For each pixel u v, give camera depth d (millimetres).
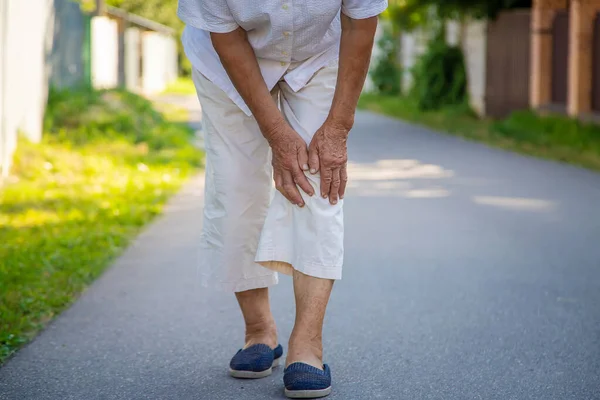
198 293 5297
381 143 15289
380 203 8797
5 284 5359
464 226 7535
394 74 32719
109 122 13227
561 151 13547
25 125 11023
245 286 3699
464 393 3590
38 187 9180
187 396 3551
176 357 4086
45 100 12945
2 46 9516
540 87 18516
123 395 3582
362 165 11953
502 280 5648
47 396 3584
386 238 7031
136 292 5340
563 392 3607
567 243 6836
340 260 3434
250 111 3490
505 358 4062
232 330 4527
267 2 3211
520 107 20250
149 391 3623
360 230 7367
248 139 3559
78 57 17547
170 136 13859
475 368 3916
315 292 3432
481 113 20844
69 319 4762
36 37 11992
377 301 5125
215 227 3637
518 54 20156
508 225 7582
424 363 3986
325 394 3525
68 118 12992
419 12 23906
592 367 3934
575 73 16750
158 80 38438
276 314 4809
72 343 4324
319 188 3373
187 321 4707
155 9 47438
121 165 10984
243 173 3574
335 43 3443
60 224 7367
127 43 29969
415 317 4777
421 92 23109
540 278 5707
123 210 8000
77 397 3568
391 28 32312
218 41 3309
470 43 21953
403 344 4281
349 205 8672
